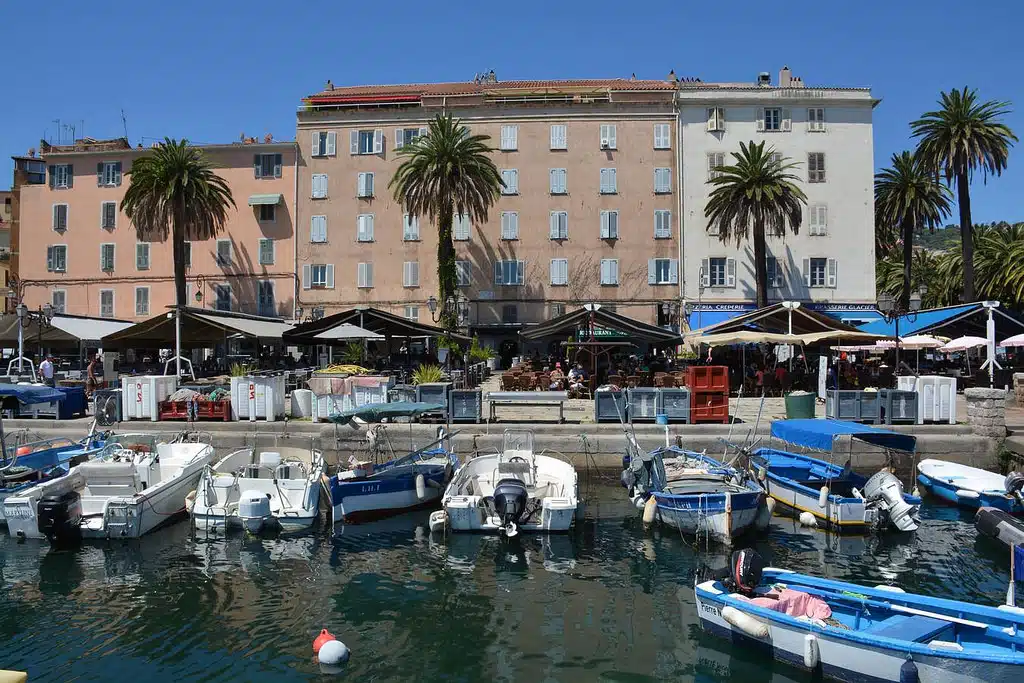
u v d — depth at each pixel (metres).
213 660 10.08
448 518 15.87
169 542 15.51
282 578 13.34
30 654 10.29
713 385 22.50
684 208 47.22
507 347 48.00
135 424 22.78
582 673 9.64
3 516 16.34
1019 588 12.62
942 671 8.46
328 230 48.50
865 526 15.72
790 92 47.31
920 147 43.12
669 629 10.99
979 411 21.30
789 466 19.08
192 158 41.00
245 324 32.44
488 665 9.88
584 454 21.45
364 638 10.75
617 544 15.18
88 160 50.03
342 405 23.03
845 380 30.16
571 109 47.97
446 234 40.97
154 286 49.28
